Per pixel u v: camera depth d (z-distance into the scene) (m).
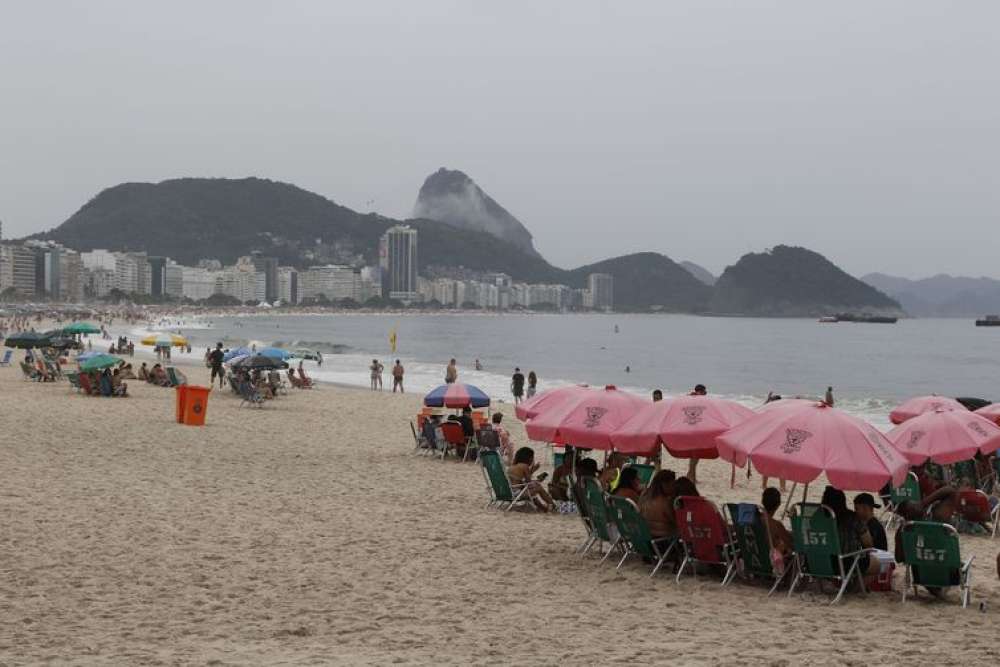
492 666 6.66
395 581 9.39
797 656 7.00
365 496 14.66
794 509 9.88
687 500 9.44
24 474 15.22
